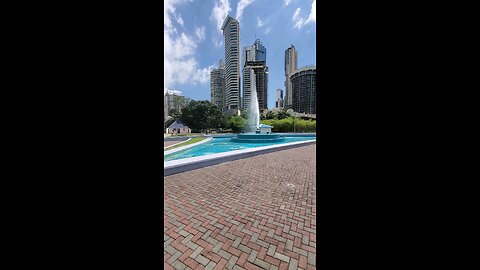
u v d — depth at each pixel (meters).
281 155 9.26
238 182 5.12
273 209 3.53
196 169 6.50
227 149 14.97
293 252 2.41
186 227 2.95
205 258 2.32
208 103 38.00
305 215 3.31
